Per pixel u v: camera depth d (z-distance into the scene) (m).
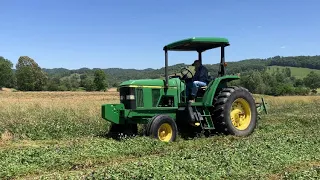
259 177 6.54
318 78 77.62
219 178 6.52
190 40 11.01
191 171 6.82
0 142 10.65
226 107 11.63
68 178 6.36
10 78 92.06
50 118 13.80
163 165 7.07
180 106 11.58
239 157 7.98
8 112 14.34
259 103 13.76
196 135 11.54
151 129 10.32
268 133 12.00
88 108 16.48
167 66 11.50
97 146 9.30
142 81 11.05
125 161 8.12
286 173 6.66
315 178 6.40
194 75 12.10
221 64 12.13
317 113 19.39
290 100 30.72
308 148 9.17
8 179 6.69
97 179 6.20
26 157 8.12
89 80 87.06
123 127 11.54
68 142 10.28
